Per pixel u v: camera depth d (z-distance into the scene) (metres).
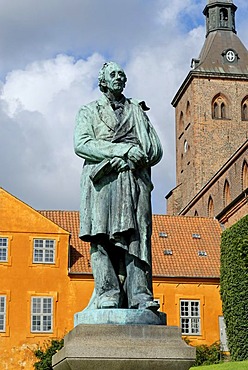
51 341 44.84
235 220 54.41
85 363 6.02
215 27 82.75
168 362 6.11
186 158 81.19
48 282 47.25
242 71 79.62
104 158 6.96
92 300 7.01
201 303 48.47
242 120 78.50
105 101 7.39
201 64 79.81
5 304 46.47
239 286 41.44
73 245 49.75
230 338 41.56
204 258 51.12
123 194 6.87
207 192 70.44
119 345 6.15
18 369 45.19
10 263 47.28
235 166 63.53
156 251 51.31
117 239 6.82
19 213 48.31
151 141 7.25
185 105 81.94
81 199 7.11
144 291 6.85
